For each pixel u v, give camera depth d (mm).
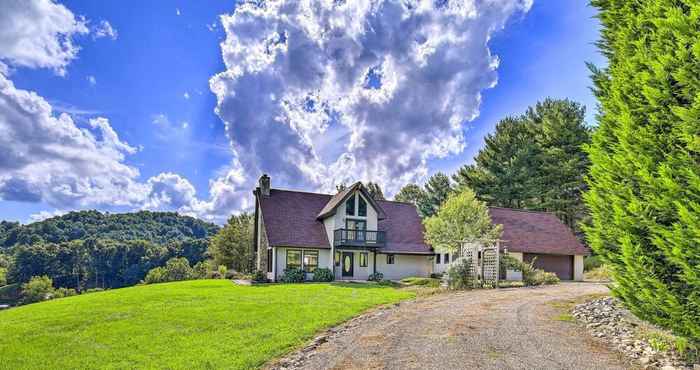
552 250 33094
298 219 35844
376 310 14578
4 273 84750
